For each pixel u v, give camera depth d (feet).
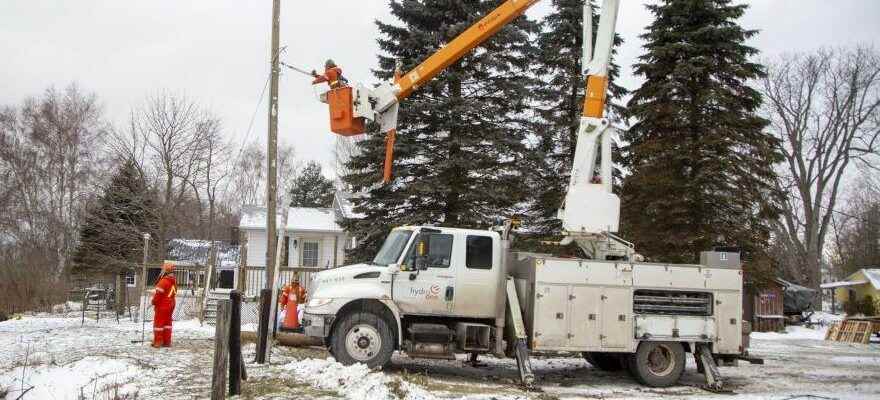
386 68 75.41
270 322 39.75
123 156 120.37
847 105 145.48
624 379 43.32
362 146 76.38
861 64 143.84
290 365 37.99
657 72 80.07
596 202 40.40
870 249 177.88
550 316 38.45
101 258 116.67
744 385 42.06
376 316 38.42
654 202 77.66
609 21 41.19
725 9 78.95
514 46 76.43
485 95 76.28
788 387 41.42
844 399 36.24
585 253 42.55
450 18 73.61
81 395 28.55
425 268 38.68
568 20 84.89
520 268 40.83
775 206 82.43
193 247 123.13
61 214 142.51
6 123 148.15
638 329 39.47
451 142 71.56
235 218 177.78
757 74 81.10
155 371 35.78
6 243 135.03
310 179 193.57
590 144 40.81
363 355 37.76
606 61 41.24
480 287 39.50
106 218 117.91
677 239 76.89
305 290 63.98
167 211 120.88
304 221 115.44
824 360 57.26
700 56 78.23
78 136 147.64
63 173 145.28
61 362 39.65
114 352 42.93
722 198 77.15
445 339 38.65
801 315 114.93
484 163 73.15
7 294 91.76
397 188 76.28
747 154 80.28
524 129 78.95
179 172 125.39
